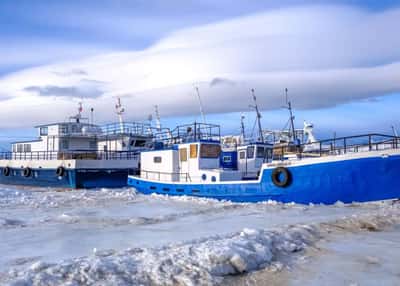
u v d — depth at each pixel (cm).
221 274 696
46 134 3581
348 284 679
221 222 1351
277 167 1881
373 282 691
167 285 623
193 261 714
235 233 1018
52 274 620
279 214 1534
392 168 1644
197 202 1992
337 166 1736
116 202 2064
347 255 870
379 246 961
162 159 2439
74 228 1239
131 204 1969
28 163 3488
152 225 1302
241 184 1991
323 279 704
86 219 1433
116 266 670
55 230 1195
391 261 823
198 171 2228
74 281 602
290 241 958
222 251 753
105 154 3347
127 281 618
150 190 2453
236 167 2419
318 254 874
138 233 1127
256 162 2312
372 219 1302
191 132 2502
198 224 1311
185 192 2231
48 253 853
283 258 827
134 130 3525
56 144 3456
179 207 1825
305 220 1354
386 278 714
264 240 905
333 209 1636
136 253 782
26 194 2559
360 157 1698
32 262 759
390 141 1788
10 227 1255
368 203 1695
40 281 593
